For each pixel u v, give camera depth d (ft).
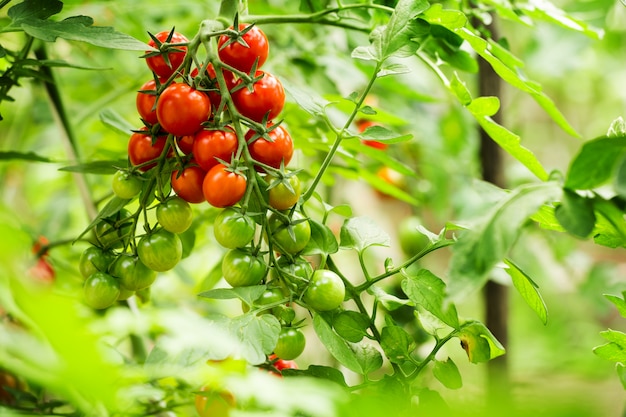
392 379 3.14
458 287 2.72
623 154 2.75
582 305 6.70
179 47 3.05
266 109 3.05
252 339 2.93
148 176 3.10
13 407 3.13
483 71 4.11
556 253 5.45
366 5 3.35
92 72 4.95
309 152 3.88
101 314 3.49
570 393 2.55
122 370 2.79
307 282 3.09
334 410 2.76
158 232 3.10
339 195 5.24
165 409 3.18
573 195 2.79
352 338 3.14
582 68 7.57
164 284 4.99
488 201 2.94
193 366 2.83
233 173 2.99
